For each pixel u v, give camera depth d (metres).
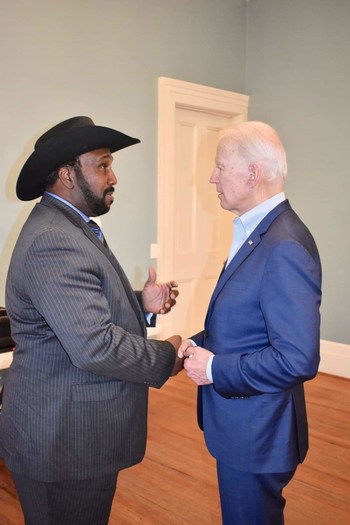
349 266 3.86
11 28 2.92
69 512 1.29
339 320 3.94
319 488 2.29
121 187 3.62
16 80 2.98
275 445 1.25
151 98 3.73
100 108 3.42
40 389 1.24
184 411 3.16
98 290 1.21
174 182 3.99
